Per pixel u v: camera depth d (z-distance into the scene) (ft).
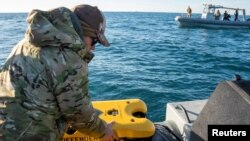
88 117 6.64
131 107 9.25
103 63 40.57
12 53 6.42
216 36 100.63
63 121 6.73
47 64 5.93
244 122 6.25
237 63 47.47
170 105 10.57
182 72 37.93
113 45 68.80
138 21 218.59
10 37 82.38
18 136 6.04
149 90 27.48
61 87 6.02
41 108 6.08
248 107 6.17
